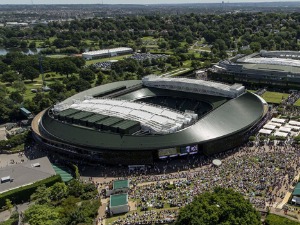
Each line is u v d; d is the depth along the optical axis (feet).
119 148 570.87
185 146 577.84
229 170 536.42
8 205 463.42
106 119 633.61
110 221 438.40
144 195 487.20
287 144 629.92
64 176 552.41
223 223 349.20
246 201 382.42
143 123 614.75
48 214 422.00
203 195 394.93
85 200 489.67
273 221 395.96
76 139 606.55
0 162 644.69
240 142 637.30
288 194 465.88
